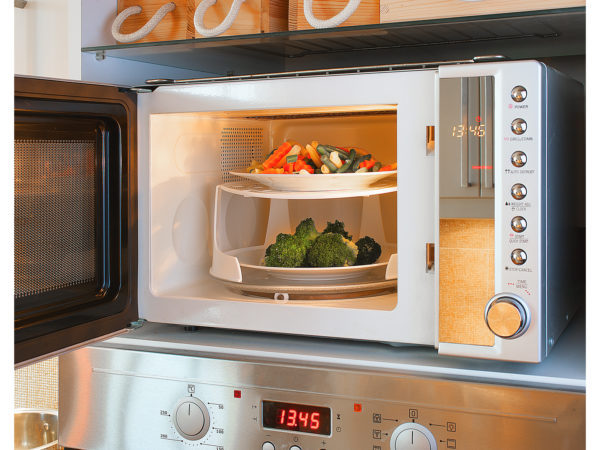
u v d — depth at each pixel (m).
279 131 1.31
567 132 0.92
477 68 0.76
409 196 0.84
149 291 1.00
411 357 0.86
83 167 0.91
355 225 1.22
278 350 0.90
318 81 0.88
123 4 1.17
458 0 0.86
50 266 0.85
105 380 0.97
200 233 1.12
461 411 0.78
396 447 0.81
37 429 1.41
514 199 0.75
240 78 0.96
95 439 0.98
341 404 0.84
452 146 0.78
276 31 1.06
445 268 0.79
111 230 0.96
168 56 1.19
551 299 0.80
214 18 1.07
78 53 1.12
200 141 1.11
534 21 0.91
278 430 0.87
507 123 0.75
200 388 0.91
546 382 0.76
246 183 1.20
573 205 0.99
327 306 0.91
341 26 0.95
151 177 0.99
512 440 0.76
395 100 0.84
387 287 1.01
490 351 0.77
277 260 1.04
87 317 0.90
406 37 1.06
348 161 1.05
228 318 0.96
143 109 0.99
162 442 0.94
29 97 0.79
